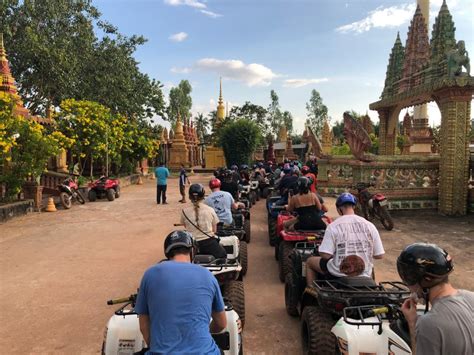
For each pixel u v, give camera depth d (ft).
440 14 45.24
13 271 25.90
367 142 44.83
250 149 114.83
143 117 112.27
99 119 74.23
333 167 61.87
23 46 85.66
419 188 46.01
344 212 14.25
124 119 87.45
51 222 43.39
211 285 9.09
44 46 85.92
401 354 9.17
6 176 46.57
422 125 69.92
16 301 20.72
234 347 11.53
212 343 8.63
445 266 6.43
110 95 100.22
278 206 31.35
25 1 88.84
